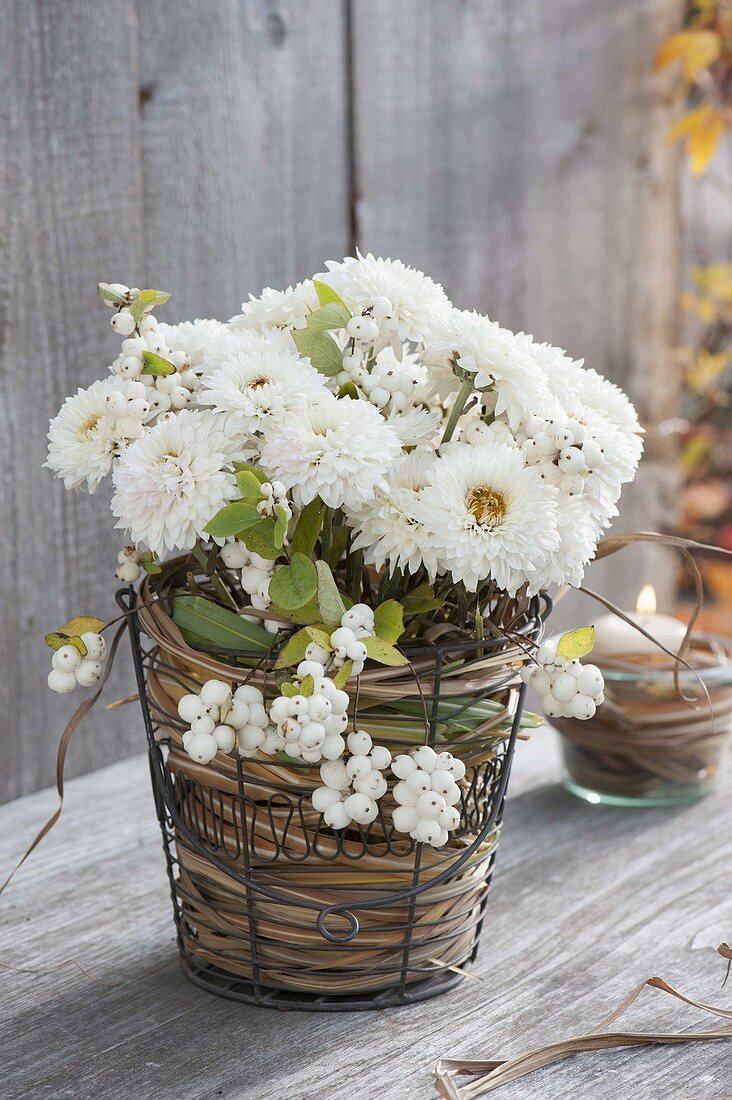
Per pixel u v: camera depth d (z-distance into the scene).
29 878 1.40
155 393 1.18
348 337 1.20
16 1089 1.18
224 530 1.12
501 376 1.16
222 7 1.62
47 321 1.53
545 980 1.28
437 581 1.22
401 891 1.21
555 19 2.13
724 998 1.26
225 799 1.21
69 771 1.61
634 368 2.45
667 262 2.48
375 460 1.13
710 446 3.01
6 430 1.52
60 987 1.27
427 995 1.25
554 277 2.22
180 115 1.61
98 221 1.56
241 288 1.70
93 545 1.60
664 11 2.35
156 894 1.38
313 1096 1.17
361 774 1.15
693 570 1.27
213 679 1.18
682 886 1.39
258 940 1.22
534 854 1.44
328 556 1.18
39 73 1.50
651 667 1.47
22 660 1.56
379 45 1.84
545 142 2.15
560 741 1.52
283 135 1.73
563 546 1.16
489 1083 1.17
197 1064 1.20
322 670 1.13
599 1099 1.17
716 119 2.37
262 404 1.14
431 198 1.97
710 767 1.51
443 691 1.17
